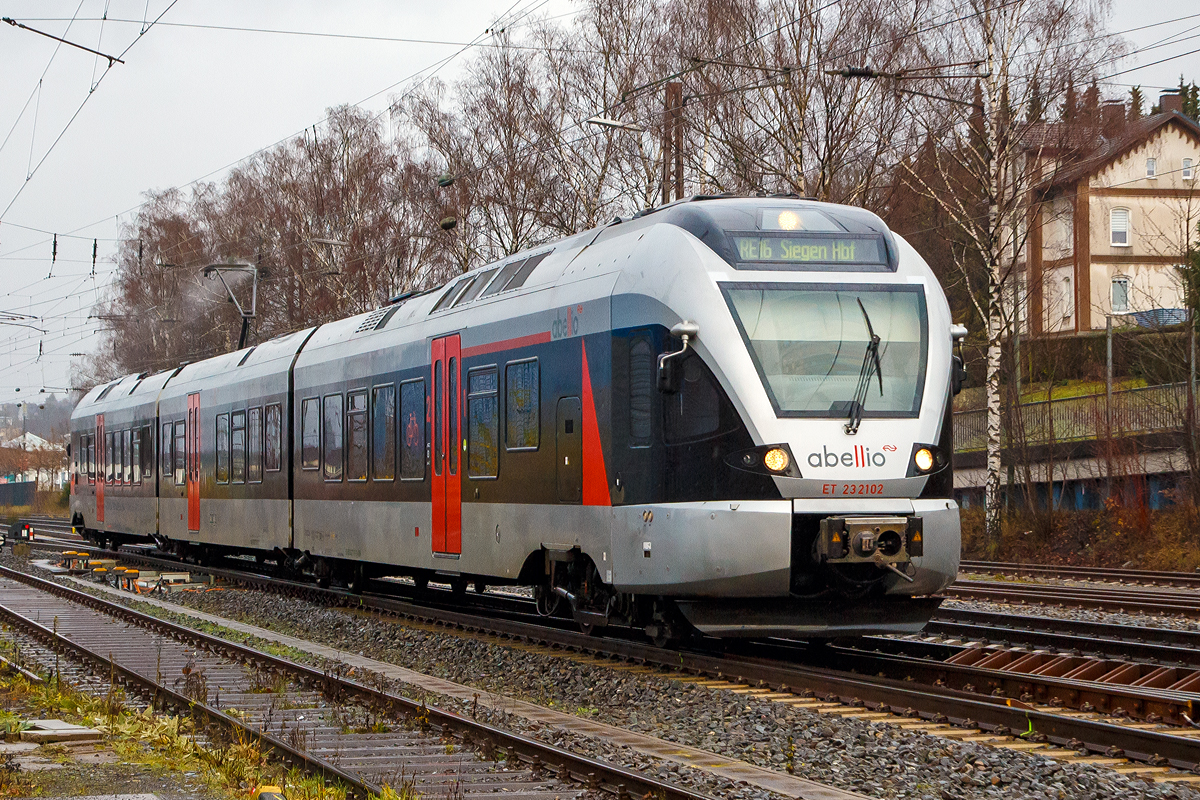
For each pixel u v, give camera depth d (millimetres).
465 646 13234
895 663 10711
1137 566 22891
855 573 10617
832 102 26359
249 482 21250
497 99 33500
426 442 15305
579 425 12047
